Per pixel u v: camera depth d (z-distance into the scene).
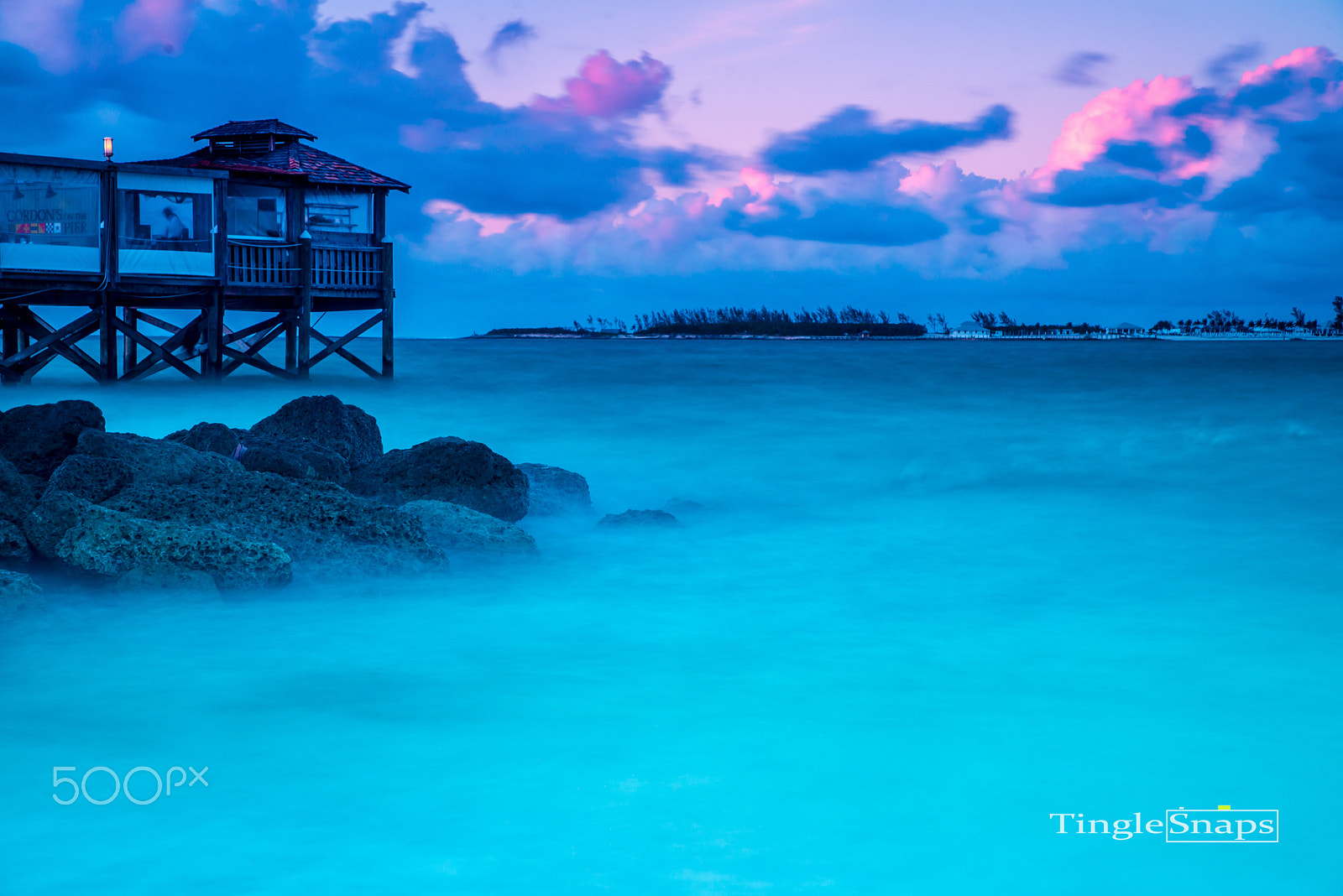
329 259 32.94
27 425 11.14
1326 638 7.62
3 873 4.02
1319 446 19.98
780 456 19.28
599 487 16.02
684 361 60.34
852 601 8.84
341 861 4.14
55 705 5.91
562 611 8.42
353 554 9.22
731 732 5.57
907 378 41.50
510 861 4.16
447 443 12.14
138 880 3.97
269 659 6.88
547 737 5.49
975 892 3.97
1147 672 6.73
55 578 8.67
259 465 11.25
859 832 4.43
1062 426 24.09
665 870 4.09
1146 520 12.83
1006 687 6.41
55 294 30.36
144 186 29.00
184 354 33.66
